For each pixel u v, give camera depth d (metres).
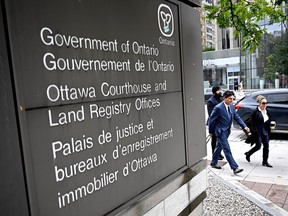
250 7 4.89
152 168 2.37
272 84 31.84
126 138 2.07
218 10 4.89
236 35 5.27
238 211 4.10
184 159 2.91
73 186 1.64
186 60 2.97
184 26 2.95
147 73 2.32
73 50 1.65
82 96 1.71
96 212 1.80
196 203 3.15
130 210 2.10
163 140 2.54
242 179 5.62
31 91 1.43
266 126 6.30
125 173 2.05
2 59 1.31
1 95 1.31
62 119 1.58
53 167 1.53
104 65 1.87
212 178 5.63
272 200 4.55
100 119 1.84
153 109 2.40
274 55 27.89
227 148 5.79
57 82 1.56
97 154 1.81
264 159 6.38
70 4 1.63
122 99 2.03
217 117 5.80
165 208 2.57
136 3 2.19
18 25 1.37
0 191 1.31
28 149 1.41
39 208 1.46
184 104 2.90
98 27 1.83
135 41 2.18
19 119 1.37
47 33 1.51
